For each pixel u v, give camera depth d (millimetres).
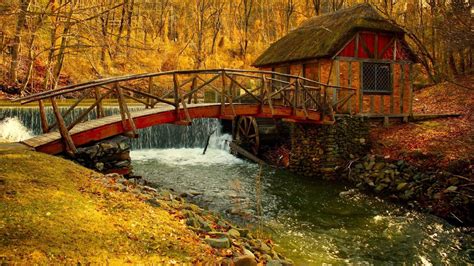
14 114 17578
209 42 43719
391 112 17734
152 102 12523
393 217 10992
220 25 46000
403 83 17984
